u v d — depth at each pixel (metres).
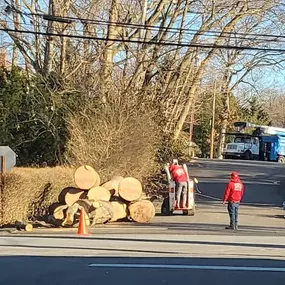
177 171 22.47
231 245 14.88
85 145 26.34
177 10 35.66
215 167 45.28
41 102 28.22
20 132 28.38
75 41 31.97
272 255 13.25
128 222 20.50
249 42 41.66
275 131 71.81
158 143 30.28
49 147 28.19
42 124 28.17
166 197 23.42
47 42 31.00
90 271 10.84
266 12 39.50
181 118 38.97
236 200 18.61
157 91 34.56
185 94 39.19
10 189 19.14
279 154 70.56
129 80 32.25
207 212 23.55
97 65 31.17
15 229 18.34
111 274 10.55
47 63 30.88
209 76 51.59
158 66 35.22
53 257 12.51
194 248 14.15
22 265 11.50
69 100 28.22
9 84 28.69
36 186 20.52
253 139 70.31
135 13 34.88
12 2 31.11
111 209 19.73
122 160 26.48
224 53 49.59
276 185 34.41
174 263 11.77
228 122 82.44
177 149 38.91
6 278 10.23
